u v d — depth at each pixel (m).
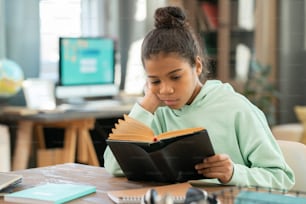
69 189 1.26
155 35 1.32
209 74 1.48
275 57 5.24
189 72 1.33
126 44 4.81
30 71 4.44
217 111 1.42
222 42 5.04
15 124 3.86
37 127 3.98
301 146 1.54
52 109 3.87
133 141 1.29
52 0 4.53
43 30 4.50
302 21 5.29
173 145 1.25
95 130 4.10
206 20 4.98
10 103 4.16
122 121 1.37
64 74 4.14
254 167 1.36
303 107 4.95
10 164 3.81
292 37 5.28
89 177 1.46
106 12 4.84
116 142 1.33
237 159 1.41
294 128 4.55
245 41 5.15
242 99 1.45
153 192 1.01
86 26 4.74
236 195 1.12
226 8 5.06
